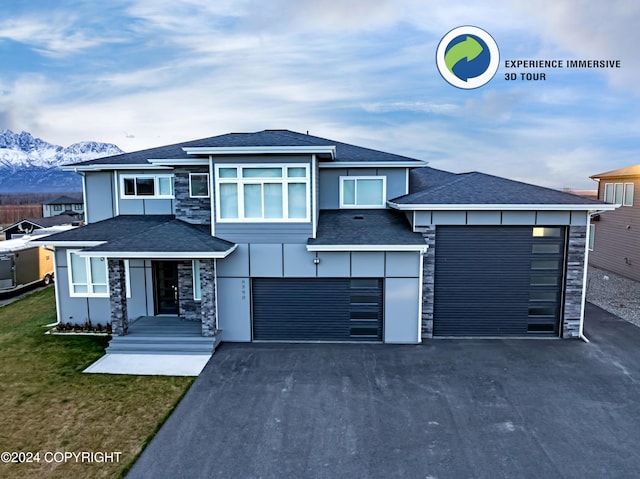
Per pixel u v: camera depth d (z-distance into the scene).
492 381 8.65
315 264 11.00
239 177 10.90
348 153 14.08
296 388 8.42
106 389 8.40
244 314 11.26
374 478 5.60
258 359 10.01
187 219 12.56
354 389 8.35
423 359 9.88
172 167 12.82
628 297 15.84
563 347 10.58
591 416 7.22
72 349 10.82
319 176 13.53
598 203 10.47
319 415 7.33
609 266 21.05
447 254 11.18
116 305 10.70
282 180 10.85
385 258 10.88
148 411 7.48
